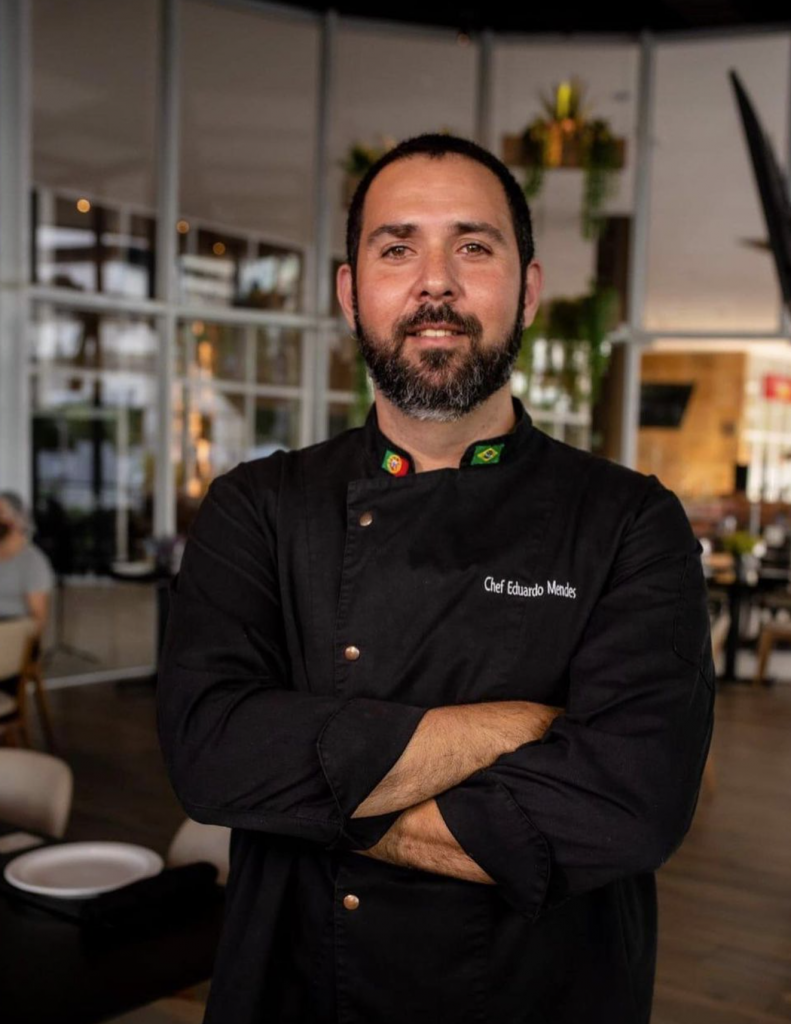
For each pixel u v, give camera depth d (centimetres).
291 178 888
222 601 118
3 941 169
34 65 750
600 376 888
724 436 1741
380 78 902
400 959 107
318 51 884
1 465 737
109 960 164
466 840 102
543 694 111
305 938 111
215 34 841
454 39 898
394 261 115
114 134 796
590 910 110
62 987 155
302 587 117
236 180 865
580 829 102
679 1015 309
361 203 120
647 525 113
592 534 113
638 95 908
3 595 556
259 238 877
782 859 446
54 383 772
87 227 788
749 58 884
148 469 825
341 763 104
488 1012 106
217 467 862
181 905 181
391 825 105
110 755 568
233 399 868
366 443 123
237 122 860
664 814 103
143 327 819
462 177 114
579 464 120
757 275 906
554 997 108
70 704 686
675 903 396
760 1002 320
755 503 1354
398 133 912
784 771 577
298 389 902
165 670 117
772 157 564
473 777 104
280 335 889
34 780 264
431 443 119
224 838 223
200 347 850
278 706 109
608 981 110
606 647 108
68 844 205
